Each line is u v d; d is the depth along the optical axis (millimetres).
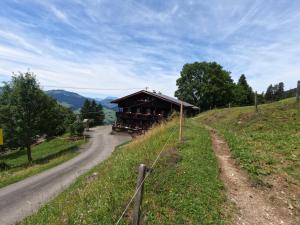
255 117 22562
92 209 6832
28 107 32906
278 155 12703
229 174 10469
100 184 8992
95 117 99125
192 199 7598
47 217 8078
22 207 12711
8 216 11586
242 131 20375
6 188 17141
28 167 26594
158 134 19141
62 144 43469
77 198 8539
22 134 31797
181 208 7094
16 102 32844
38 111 33781
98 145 37312
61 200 9656
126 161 11234
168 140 15102
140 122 47344
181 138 15344
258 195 8883
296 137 15227
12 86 33344
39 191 15711
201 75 74562
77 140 44438
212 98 72938
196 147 13086
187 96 75000
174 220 6578
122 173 9469
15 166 31078
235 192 8930
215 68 74250
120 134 47719
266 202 8469
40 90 34281
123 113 50031
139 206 5316
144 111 48312
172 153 11570
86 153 31500
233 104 83750
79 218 6590
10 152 48500
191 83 74438
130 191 7859
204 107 75375
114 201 7184
